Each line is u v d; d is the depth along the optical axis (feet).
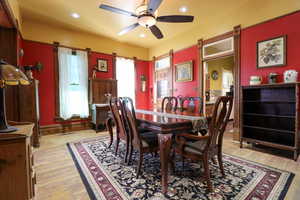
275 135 9.72
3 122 4.13
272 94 9.64
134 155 8.97
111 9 8.24
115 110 8.30
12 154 3.78
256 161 8.00
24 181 3.92
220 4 10.87
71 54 15.14
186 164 7.71
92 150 9.79
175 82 16.97
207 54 13.70
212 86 19.66
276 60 9.57
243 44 11.17
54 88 14.37
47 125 14.07
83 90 15.72
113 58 17.92
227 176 6.52
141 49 20.38
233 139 11.80
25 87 10.42
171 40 17.39
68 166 7.62
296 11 8.82
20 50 11.46
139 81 20.24
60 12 11.76
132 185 5.96
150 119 7.13
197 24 13.94
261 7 10.17
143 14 8.19
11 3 8.41
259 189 5.63
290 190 5.56
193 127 6.73
